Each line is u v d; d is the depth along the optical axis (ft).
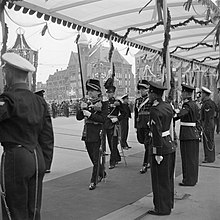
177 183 18.85
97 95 17.90
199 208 14.53
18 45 21.15
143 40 31.99
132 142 36.52
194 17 25.36
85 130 17.98
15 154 8.52
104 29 26.73
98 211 14.20
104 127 18.94
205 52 39.75
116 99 23.40
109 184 18.70
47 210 14.32
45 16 21.03
